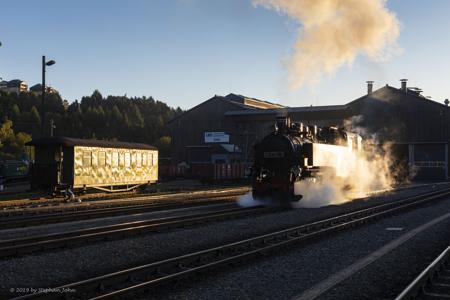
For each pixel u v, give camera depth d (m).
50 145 30.08
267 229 16.28
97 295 8.13
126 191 35.72
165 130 160.62
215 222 17.88
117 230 14.48
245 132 66.00
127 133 163.12
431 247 12.88
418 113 62.12
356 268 10.26
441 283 9.01
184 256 10.44
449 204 25.62
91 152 31.67
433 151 62.09
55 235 13.73
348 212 21.03
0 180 44.53
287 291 8.55
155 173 38.81
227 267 10.27
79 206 23.34
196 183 50.88
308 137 26.36
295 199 23.16
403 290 8.34
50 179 29.48
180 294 8.30
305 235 13.78
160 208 22.73
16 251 11.66
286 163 23.48
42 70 34.41
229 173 49.97
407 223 17.66
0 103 75.44
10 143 101.50
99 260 11.22
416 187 43.31
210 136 68.75
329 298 8.19
